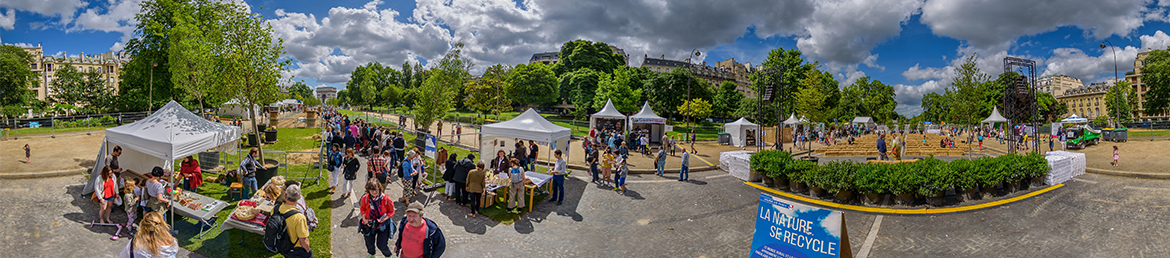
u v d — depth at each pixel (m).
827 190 11.63
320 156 11.55
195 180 9.43
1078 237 8.05
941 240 8.06
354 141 16.77
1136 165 16.22
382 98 90.31
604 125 37.06
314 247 6.91
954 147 28.66
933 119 73.88
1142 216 9.34
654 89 56.34
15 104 38.47
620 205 10.77
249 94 13.41
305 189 10.53
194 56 16.19
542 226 8.80
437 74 26.44
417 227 5.05
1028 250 7.45
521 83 63.59
